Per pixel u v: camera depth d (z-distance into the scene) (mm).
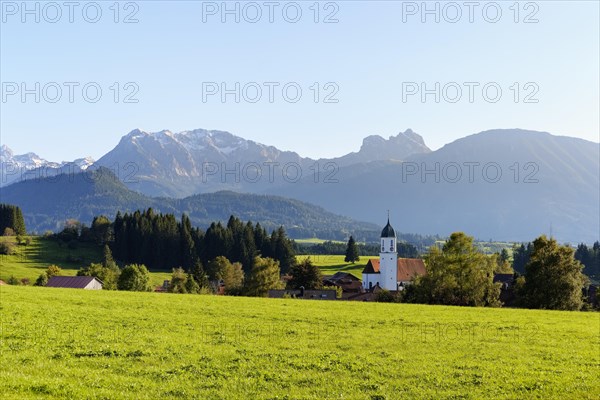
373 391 26391
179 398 23859
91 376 25703
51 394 22406
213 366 29297
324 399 24812
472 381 28672
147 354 31047
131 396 23266
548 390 27453
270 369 29281
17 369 25969
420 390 26797
